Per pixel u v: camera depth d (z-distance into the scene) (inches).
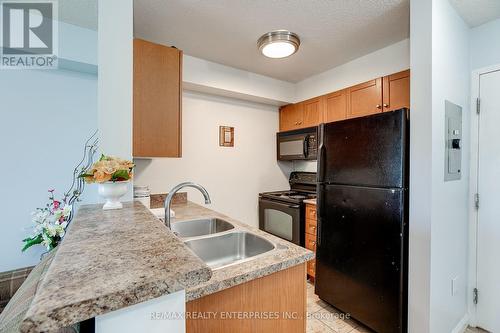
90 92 86.8
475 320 71.3
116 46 51.1
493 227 68.0
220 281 31.3
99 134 49.9
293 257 39.1
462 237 69.2
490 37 68.0
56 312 13.1
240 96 110.9
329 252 77.9
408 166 60.2
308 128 107.9
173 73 69.3
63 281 16.1
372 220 65.4
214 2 62.6
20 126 76.7
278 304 38.5
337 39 81.0
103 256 20.6
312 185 119.0
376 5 63.2
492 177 68.0
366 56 92.4
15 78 75.9
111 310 14.8
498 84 66.7
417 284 57.2
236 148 114.9
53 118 81.3
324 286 79.8
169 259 20.1
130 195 51.4
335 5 63.4
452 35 62.1
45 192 80.0
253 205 119.9
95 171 40.4
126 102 51.9
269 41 76.1
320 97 105.3
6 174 75.0
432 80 54.2
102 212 39.2
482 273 69.9
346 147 72.5
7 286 58.0
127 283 16.1
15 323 23.9
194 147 103.6
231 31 76.2
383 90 82.0
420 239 56.5
